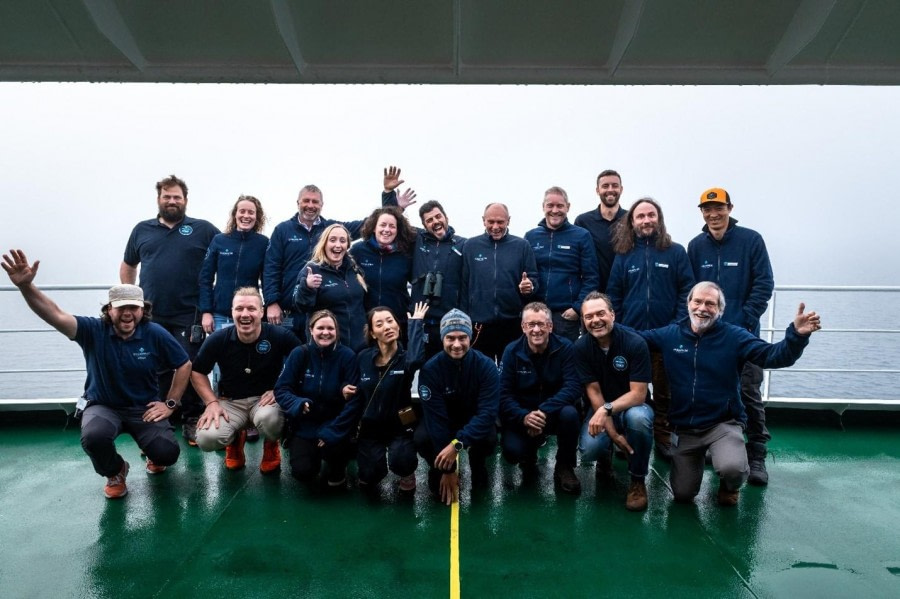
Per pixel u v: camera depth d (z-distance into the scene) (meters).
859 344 22.89
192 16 3.20
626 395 3.60
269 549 3.08
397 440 3.69
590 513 3.50
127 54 3.33
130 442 4.76
